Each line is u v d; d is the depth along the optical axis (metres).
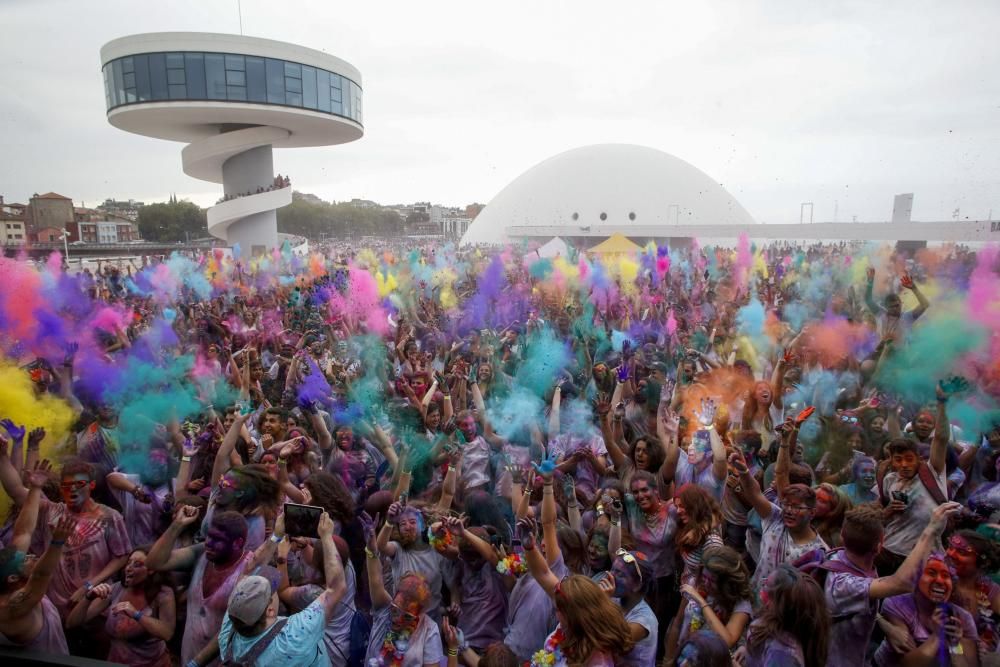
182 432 6.14
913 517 4.45
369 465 6.00
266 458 5.13
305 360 8.49
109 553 4.28
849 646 3.37
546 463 3.99
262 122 43.03
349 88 45.16
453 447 5.66
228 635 3.11
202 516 4.57
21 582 3.50
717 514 4.11
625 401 7.31
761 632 3.08
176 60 37.62
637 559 3.91
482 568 4.32
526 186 77.25
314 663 3.12
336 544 3.90
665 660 3.78
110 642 3.83
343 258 27.80
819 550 3.75
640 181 73.31
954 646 3.15
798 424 4.41
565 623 2.97
